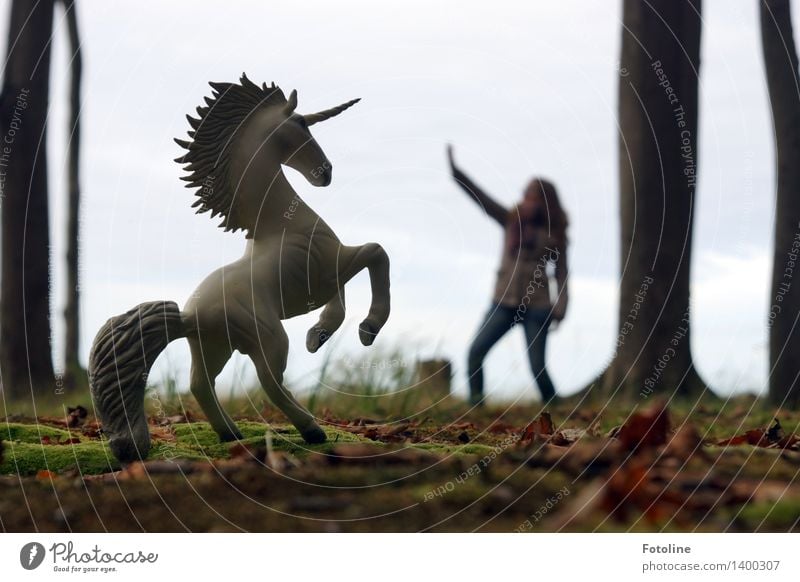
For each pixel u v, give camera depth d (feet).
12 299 29.07
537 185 23.44
